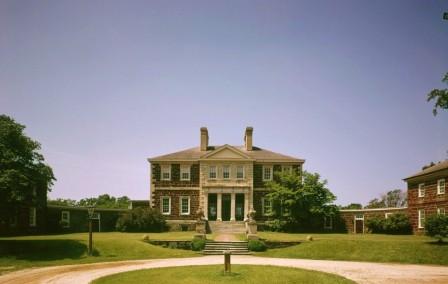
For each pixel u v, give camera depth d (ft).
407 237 126.00
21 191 100.48
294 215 158.81
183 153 181.37
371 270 77.82
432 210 135.95
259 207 172.55
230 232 155.22
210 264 83.46
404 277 69.56
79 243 108.37
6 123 105.19
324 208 157.99
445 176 128.88
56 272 75.72
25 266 84.53
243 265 80.28
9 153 101.55
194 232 155.94
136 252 104.73
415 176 145.38
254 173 174.50
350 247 104.27
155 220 164.04
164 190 174.70
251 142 185.37
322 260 94.68
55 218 160.15
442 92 75.87
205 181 172.55
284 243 114.93
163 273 70.64
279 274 69.10
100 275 71.46
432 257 92.17
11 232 138.21
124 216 164.35
